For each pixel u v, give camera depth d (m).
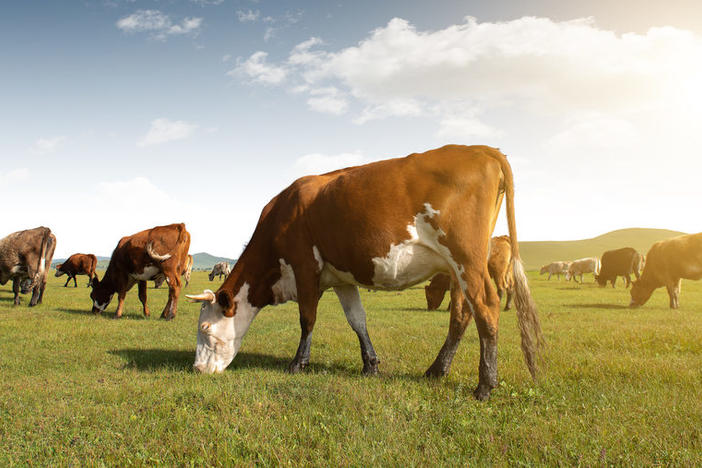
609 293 24.86
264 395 4.65
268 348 8.26
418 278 5.62
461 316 5.79
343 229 5.66
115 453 3.33
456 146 5.56
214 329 6.47
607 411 4.11
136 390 5.05
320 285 6.40
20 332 9.55
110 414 4.20
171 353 7.64
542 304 17.95
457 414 4.12
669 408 4.14
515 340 8.71
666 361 6.16
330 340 8.74
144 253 12.51
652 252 16.92
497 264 15.23
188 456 3.24
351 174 5.82
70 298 19.22
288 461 3.11
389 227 5.38
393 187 5.39
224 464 3.14
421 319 12.94
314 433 3.63
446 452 3.27
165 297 20.92
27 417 4.20
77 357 7.21
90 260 28.28
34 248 15.21
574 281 43.66
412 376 5.88
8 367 6.51
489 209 5.19
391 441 3.46
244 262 6.67
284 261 6.37
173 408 4.37
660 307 17.02
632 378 5.39
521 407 4.36
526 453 3.22
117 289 13.10
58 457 3.31
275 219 6.42
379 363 6.69
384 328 10.71
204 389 5.01
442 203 5.18
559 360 6.44
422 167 5.38
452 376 5.70
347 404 4.30
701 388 4.84
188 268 33.94
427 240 5.32
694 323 11.16
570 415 4.05
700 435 3.45
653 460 3.11
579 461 3.02
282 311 15.40
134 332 9.82
